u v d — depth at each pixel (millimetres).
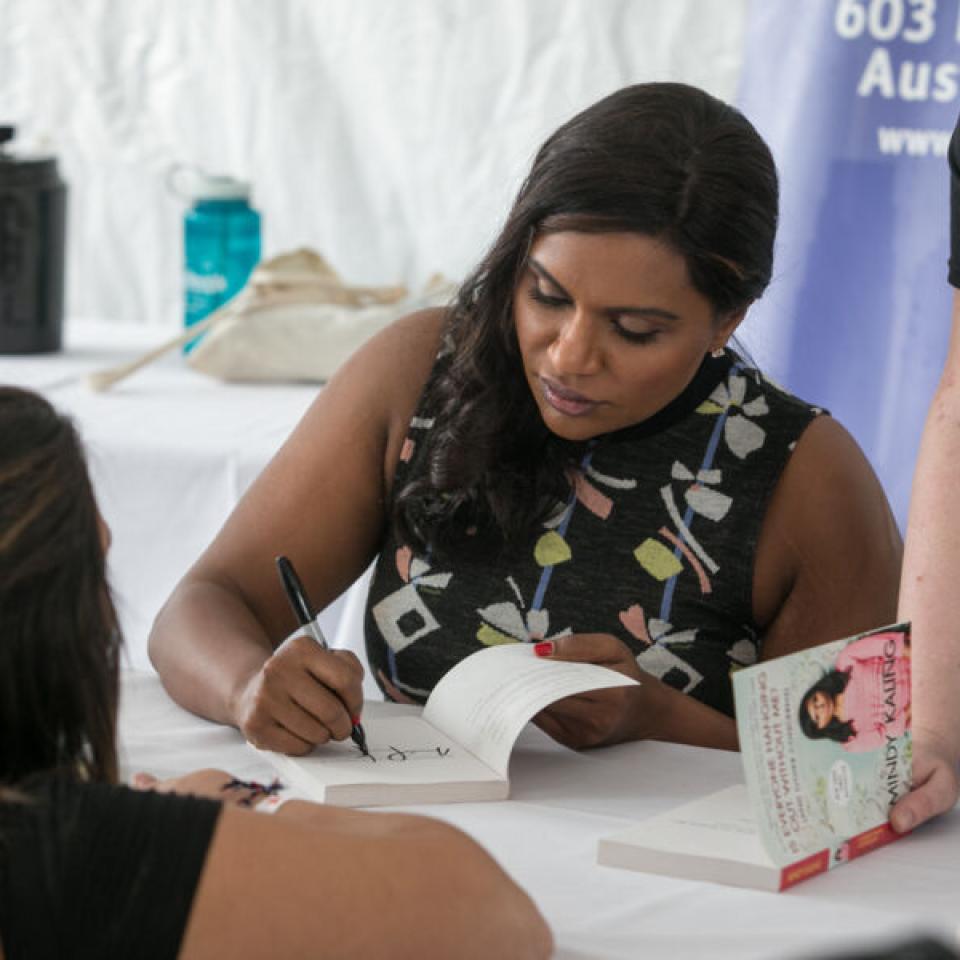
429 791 1705
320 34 4215
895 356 3414
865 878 1560
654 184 1845
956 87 3287
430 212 4254
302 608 1924
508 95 4121
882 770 1646
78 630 1211
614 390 1952
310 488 2242
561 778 1809
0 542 1168
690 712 1995
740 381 2195
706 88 4000
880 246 3395
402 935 1181
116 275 4523
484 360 2119
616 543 2164
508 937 1242
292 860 1169
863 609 2154
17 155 3742
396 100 4199
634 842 1556
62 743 1234
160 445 3152
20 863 1129
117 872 1137
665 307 1884
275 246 4375
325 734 1768
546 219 1901
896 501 3455
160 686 2111
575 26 4031
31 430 1199
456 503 2162
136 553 3195
